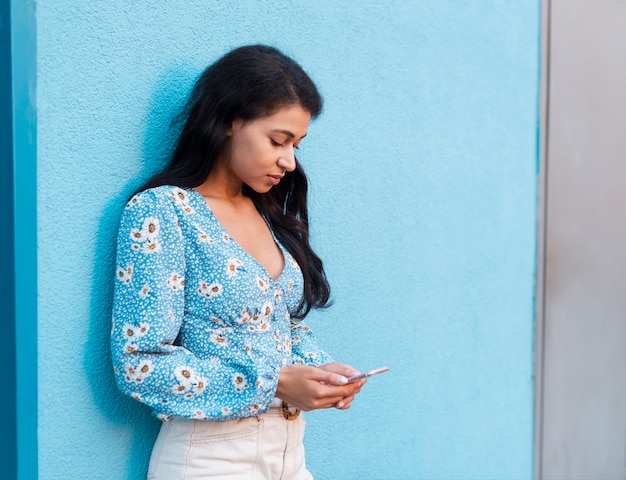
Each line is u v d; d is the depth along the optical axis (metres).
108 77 1.75
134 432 1.84
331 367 1.79
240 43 2.07
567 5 3.30
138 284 1.61
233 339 1.71
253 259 1.75
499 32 3.00
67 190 1.68
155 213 1.63
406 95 2.62
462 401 2.94
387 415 2.62
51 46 1.64
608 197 3.59
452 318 2.87
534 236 3.24
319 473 2.39
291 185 1.99
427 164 2.71
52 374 1.67
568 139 3.35
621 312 3.73
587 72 3.42
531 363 3.28
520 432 3.24
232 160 1.75
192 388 1.63
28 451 1.62
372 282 2.53
